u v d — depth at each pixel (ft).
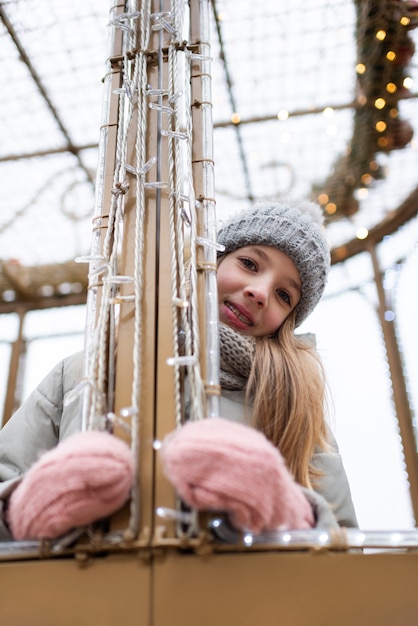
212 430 1.82
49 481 1.78
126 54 2.81
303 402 3.39
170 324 2.22
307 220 3.95
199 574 1.80
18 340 11.04
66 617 1.79
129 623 1.76
